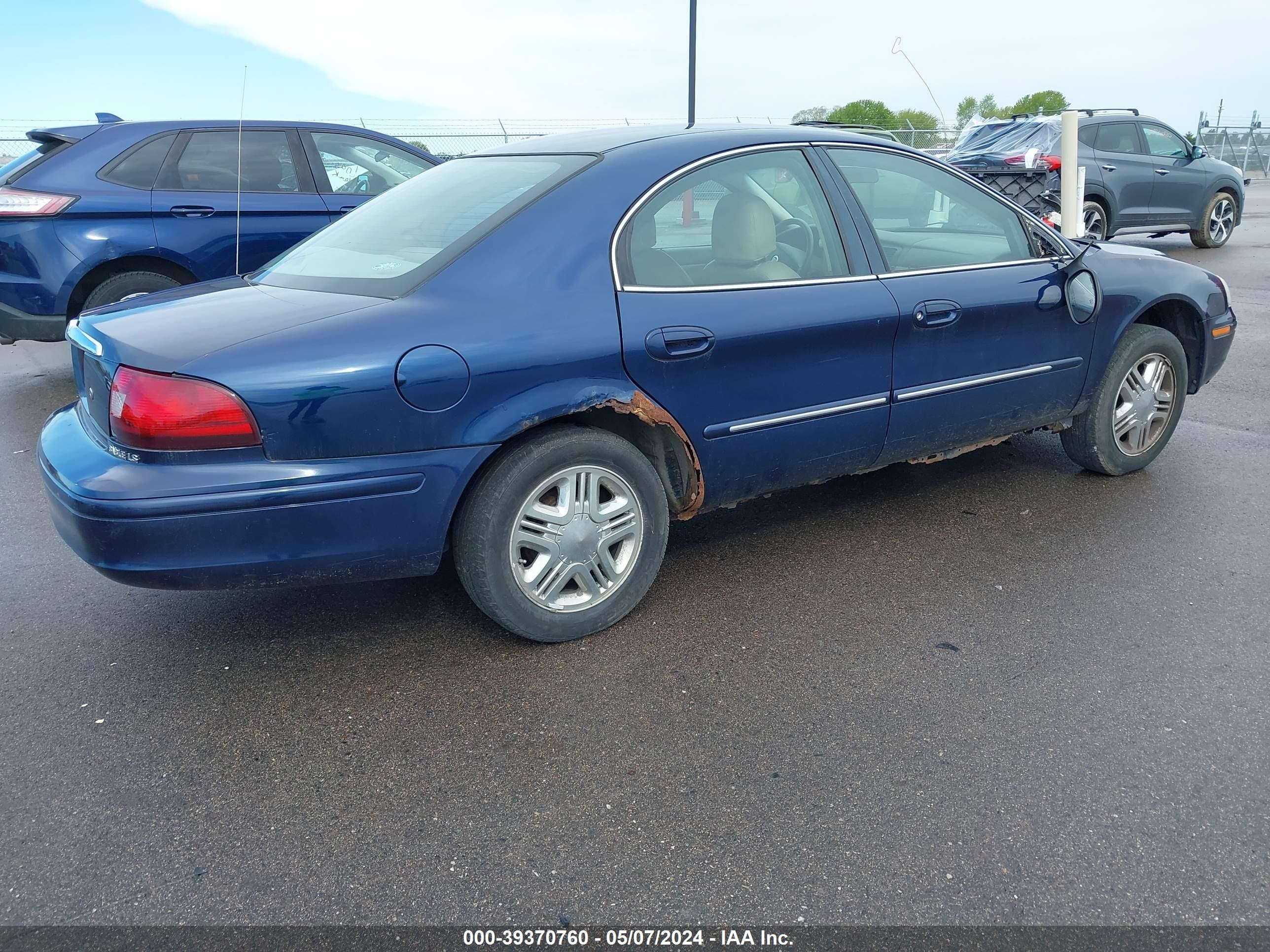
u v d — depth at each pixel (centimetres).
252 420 251
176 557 255
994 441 409
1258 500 427
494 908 206
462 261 286
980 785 242
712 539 400
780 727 269
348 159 700
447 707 281
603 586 317
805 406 337
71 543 266
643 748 260
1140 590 345
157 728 273
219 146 645
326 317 269
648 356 298
